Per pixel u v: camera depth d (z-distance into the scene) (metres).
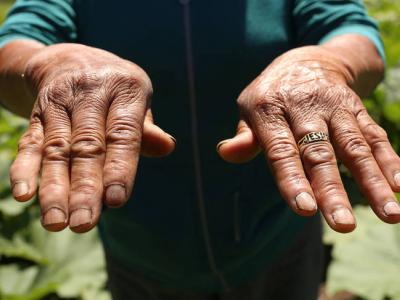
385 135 0.43
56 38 0.64
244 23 0.62
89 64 0.46
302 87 0.45
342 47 0.56
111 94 0.44
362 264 1.41
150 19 0.62
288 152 0.42
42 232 1.58
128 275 0.78
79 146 0.41
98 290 1.44
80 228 0.38
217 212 0.69
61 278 1.47
